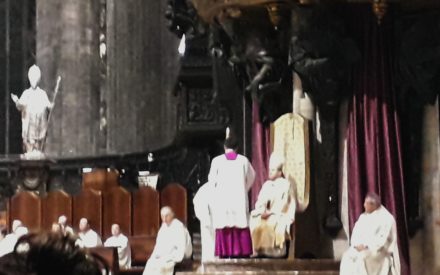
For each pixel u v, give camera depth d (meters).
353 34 16.33
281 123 16.56
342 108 16.58
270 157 16.53
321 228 16.52
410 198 16.59
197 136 24.20
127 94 29.70
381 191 16.12
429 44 16.09
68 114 29.91
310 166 16.39
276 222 16.08
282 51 16.80
